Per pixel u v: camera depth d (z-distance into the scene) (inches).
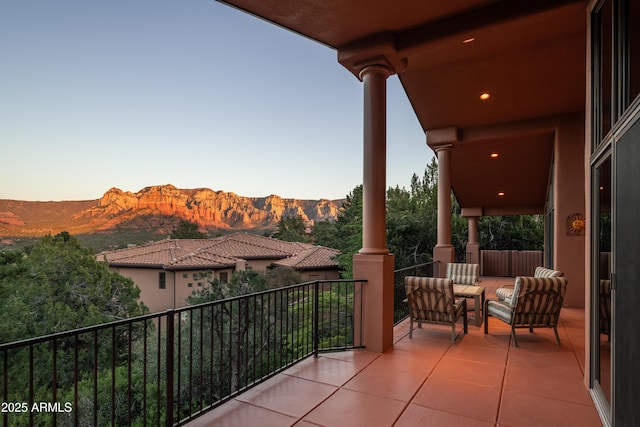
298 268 851.4
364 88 177.0
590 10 128.6
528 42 187.2
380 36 165.0
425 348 175.9
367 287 173.2
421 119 301.3
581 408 114.3
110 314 576.4
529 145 354.3
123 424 328.5
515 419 107.5
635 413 79.2
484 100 262.8
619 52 97.3
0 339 433.1
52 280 535.5
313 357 161.6
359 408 114.4
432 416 109.3
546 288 175.6
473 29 151.3
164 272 754.2
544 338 194.7
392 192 885.8
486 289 398.6
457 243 667.4
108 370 399.2
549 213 424.2
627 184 86.8
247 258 904.9
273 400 119.8
